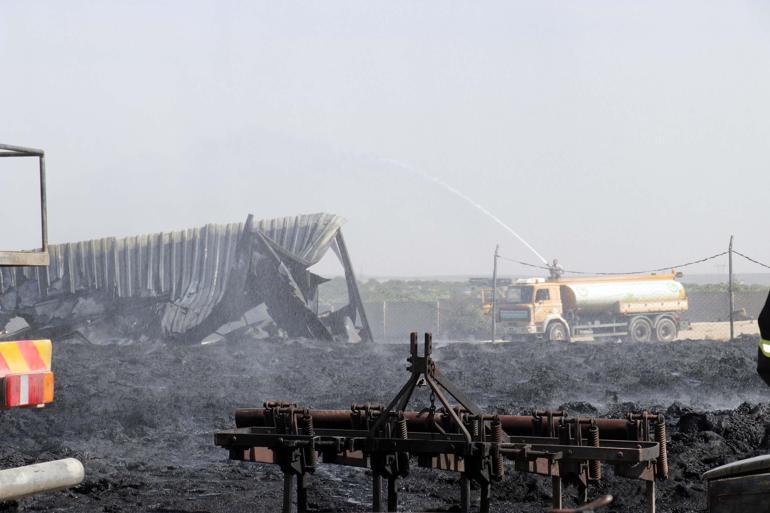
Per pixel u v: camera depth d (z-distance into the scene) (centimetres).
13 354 1206
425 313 9269
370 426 1455
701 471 1828
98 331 5606
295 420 1449
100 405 2934
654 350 4922
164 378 3769
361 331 5797
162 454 2320
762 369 980
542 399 3136
